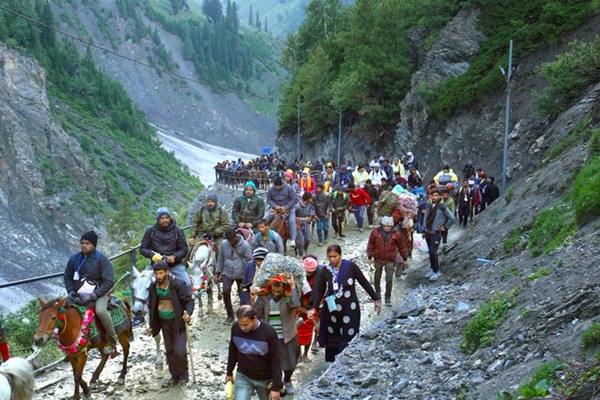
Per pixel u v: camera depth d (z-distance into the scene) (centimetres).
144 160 16012
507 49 3644
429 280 1515
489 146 3347
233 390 720
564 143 1981
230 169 5034
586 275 794
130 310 1052
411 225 1708
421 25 4588
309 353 1108
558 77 2498
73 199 12294
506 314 845
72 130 14988
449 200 1797
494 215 1841
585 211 1048
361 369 885
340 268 974
